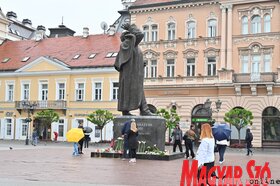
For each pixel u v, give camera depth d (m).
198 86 48.53
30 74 57.34
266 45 46.00
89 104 53.91
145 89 51.59
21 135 57.28
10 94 58.91
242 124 41.84
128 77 20.97
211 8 49.09
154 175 13.55
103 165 16.47
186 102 49.31
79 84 54.97
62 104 54.94
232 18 47.84
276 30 45.72
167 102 50.34
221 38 48.09
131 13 53.75
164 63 51.38
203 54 49.19
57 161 18.17
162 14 51.88
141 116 20.53
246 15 47.28
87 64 54.41
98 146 41.84
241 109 42.78
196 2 49.69
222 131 19.75
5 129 58.34
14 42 64.69
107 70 52.88
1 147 33.75
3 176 12.76
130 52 21.00
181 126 49.31
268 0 45.97
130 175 13.44
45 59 56.38
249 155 30.03
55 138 53.31
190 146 22.30
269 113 45.41
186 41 50.16
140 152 19.89
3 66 59.72
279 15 45.62
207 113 48.28
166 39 51.53
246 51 47.03
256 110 45.72
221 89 47.47
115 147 20.75
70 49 58.97
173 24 51.31
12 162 17.55
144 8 52.69
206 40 49.03
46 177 12.65
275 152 38.06
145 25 52.81
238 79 46.47
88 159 19.34
